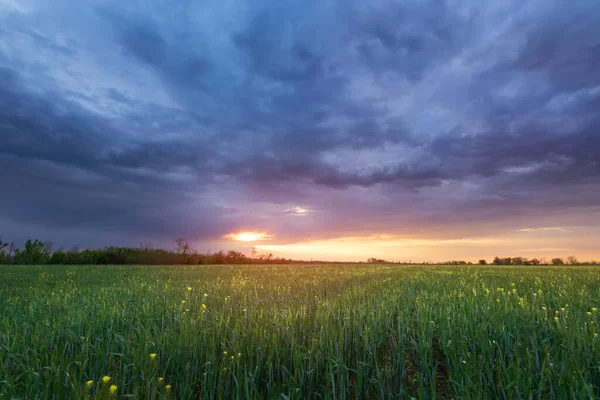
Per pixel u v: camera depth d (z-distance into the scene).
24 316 6.09
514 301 7.12
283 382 3.88
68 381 3.39
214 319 5.71
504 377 3.47
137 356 3.96
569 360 3.47
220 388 3.60
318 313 6.20
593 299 7.33
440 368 4.35
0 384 3.47
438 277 16.75
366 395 3.69
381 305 6.83
